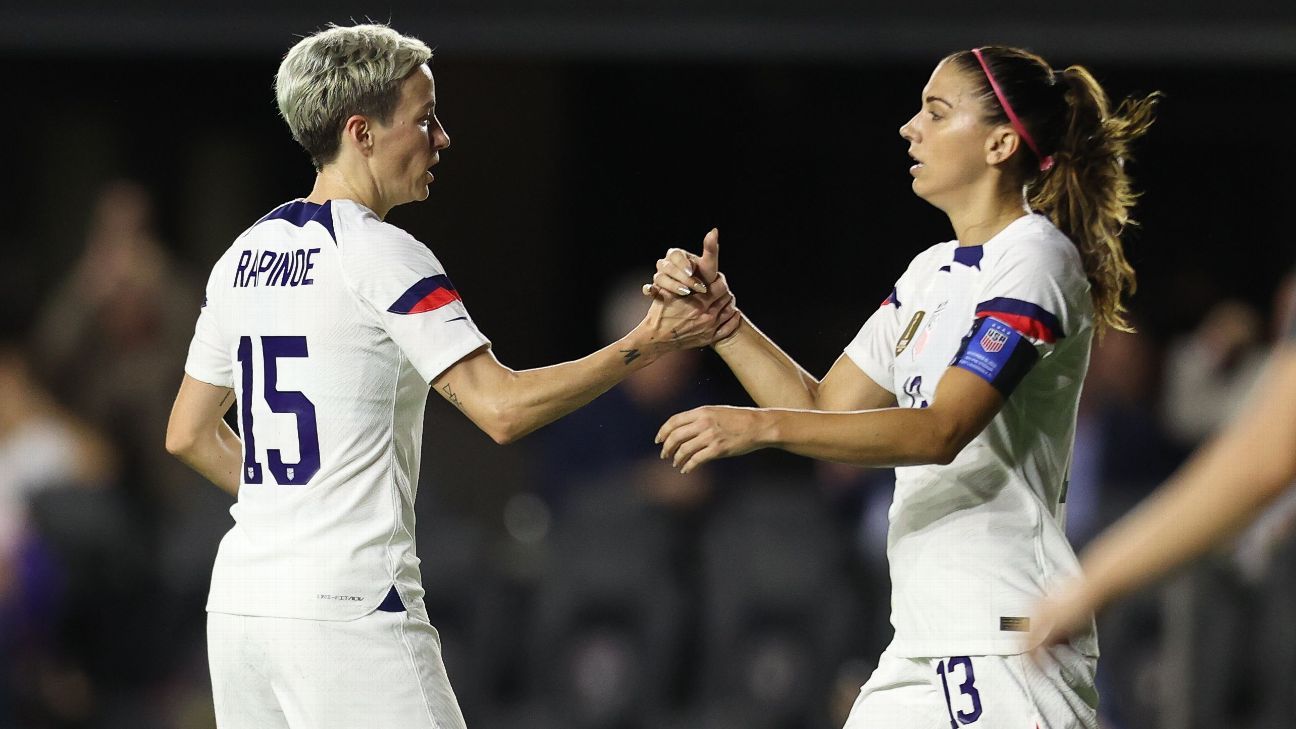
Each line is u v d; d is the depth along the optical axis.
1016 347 9.45
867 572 21.86
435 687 9.77
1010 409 9.93
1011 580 9.85
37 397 25.00
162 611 22.61
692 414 9.17
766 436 9.09
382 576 9.61
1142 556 4.20
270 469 9.73
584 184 31.25
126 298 27.66
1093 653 9.97
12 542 22.28
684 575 22.86
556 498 23.91
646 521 22.41
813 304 31.27
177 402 10.70
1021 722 9.73
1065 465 10.30
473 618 21.84
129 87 30.36
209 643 9.90
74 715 22.02
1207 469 4.17
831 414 9.23
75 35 24.48
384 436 9.77
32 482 23.31
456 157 30.86
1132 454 21.70
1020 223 10.09
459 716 9.95
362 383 9.64
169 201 30.55
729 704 21.55
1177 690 17.91
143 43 24.58
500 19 24.33
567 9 24.33
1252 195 30.25
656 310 10.09
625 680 21.64
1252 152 30.14
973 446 9.93
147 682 22.50
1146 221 30.56
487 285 31.06
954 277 10.23
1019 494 9.95
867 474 22.98
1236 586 19.42
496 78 30.83
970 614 9.88
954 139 10.19
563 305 31.33
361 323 9.62
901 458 9.23
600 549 22.22
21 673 21.89
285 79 10.16
